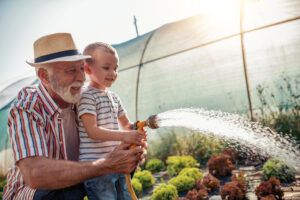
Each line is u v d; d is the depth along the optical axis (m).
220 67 7.96
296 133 6.84
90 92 2.59
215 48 8.04
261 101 7.52
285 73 7.18
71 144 2.56
